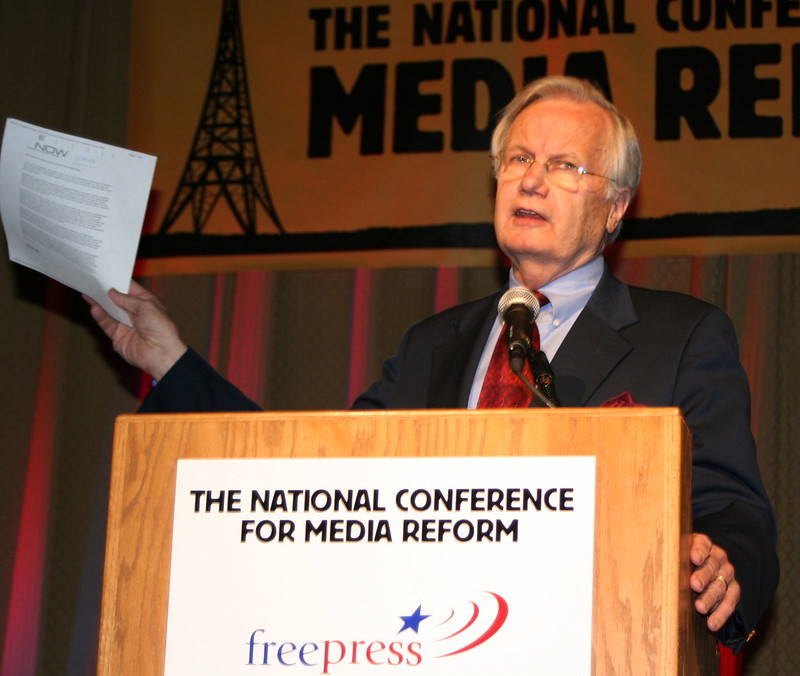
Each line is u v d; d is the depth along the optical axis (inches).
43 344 316.2
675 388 155.3
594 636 97.6
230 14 324.2
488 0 310.0
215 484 108.0
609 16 302.7
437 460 104.3
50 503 306.0
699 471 148.7
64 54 327.0
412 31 313.9
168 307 311.0
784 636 259.8
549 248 171.0
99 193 175.0
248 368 304.5
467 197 304.3
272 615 104.0
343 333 303.0
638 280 288.5
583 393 155.1
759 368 277.0
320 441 107.0
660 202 291.4
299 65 318.7
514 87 305.4
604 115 181.0
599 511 100.3
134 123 321.7
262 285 309.0
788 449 270.5
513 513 101.7
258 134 316.8
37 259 183.6
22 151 177.2
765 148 289.6
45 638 296.5
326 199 310.7
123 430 111.1
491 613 99.8
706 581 112.9
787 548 265.0
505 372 157.8
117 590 107.6
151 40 325.4
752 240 285.9
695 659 112.0
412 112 310.5
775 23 294.5
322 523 105.1
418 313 300.8
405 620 101.3
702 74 295.6
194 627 105.2
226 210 314.3
